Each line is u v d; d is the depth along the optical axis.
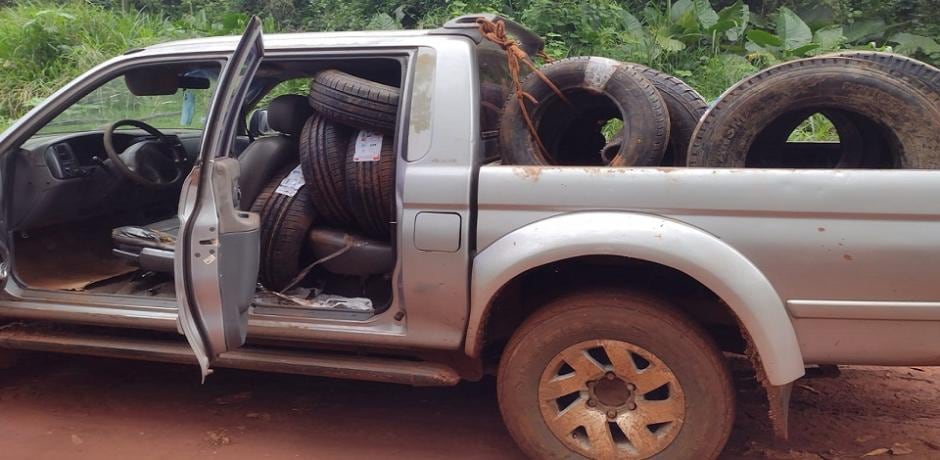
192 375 4.03
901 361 2.54
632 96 2.90
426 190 2.83
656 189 2.64
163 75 3.83
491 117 3.27
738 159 2.76
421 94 2.96
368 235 3.38
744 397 3.67
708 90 8.45
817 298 2.53
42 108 3.44
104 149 4.09
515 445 3.25
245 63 2.82
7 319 3.55
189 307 2.70
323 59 3.18
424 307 2.89
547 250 2.66
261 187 3.41
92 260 4.11
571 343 2.78
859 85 2.62
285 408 3.63
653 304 2.73
